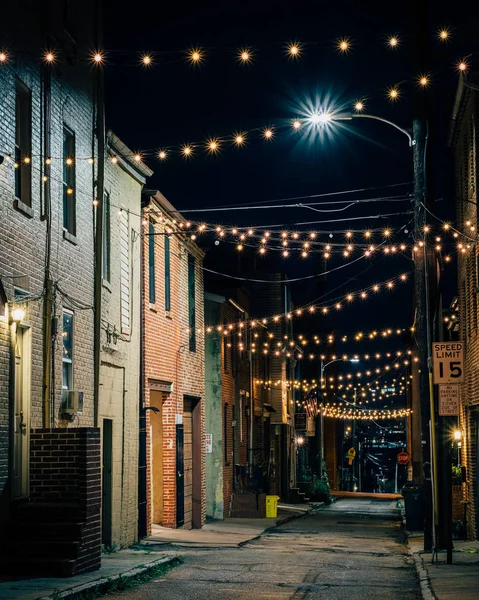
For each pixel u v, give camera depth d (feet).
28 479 45.44
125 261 66.13
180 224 75.82
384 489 383.65
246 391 118.93
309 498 160.04
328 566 54.24
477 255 69.15
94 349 56.59
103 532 58.59
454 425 87.61
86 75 57.47
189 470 86.33
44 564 42.04
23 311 43.45
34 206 47.21
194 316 90.27
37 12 48.96
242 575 48.32
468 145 74.18
